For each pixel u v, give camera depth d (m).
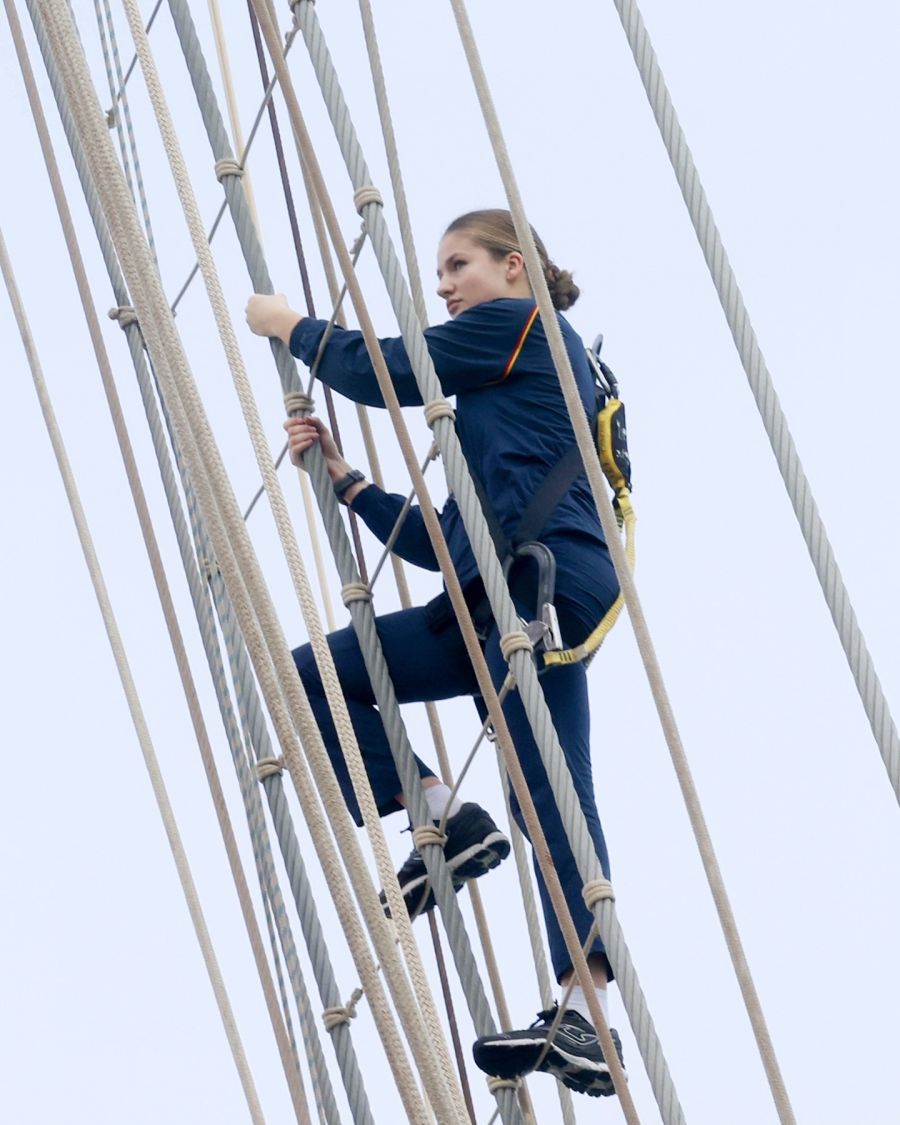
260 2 17.98
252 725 19.00
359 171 18.05
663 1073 15.72
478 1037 17.33
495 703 16.64
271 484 18.33
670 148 16.16
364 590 18.62
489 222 19.33
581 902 17.38
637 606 15.98
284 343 19.14
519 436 18.22
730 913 15.58
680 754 15.80
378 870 17.14
